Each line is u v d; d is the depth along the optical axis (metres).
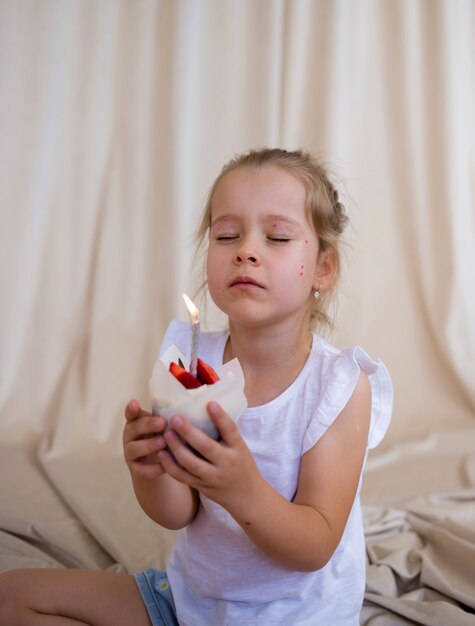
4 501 1.83
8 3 2.33
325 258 1.13
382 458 2.15
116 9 2.42
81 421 2.30
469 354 2.42
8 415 2.35
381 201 2.54
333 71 2.44
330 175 2.30
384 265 2.54
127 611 1.04
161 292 2.44
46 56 2.36
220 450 0.76
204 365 0.83
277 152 1.13
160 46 2.44
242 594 0.98
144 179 2.45
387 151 2.54
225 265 1.00
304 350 1.06
